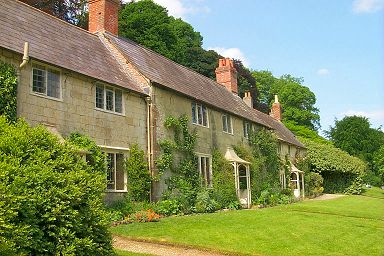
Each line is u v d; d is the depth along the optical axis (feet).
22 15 57.41
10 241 22.71
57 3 121.29
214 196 80.89
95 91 59.62
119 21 148.15
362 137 246.68
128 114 64.64
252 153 103.30
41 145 28.58
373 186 229.66
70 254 25.45
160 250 41.63
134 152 63.93
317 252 42.91
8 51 47.70
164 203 65.41
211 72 179.73
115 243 43.47
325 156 154.81
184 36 189.98
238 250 42.27
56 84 53.83
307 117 238.07
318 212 74.18
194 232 49.32
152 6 159.53
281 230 52.80
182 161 74.33
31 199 24.72
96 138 58.34
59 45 59.06
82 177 28.78
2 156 25.86
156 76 74.13
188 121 77.61
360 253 43.45
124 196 61.72
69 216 26.40
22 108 48.42
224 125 92.43
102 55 68.18
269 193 103.24
